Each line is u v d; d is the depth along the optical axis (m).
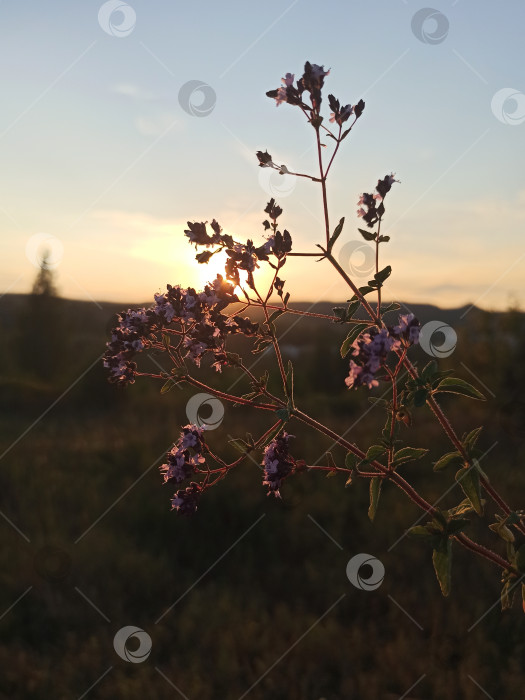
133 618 0.66
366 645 0.59
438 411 0.22
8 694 0.54
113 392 1.84
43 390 2.09
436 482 0.93
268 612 0.68
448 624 0.60
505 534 0.21
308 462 1.00
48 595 0.68
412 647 0.58
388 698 0.52
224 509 0.87
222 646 0.59
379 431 1.16
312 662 0.57
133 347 0.26
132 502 0.93
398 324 0.20
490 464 0.98
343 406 1.57
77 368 2.39
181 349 0.27
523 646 0.56
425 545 0.76
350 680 0.53
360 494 0.90
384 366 0.21
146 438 1.24
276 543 0.80
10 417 1.80
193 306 0.25
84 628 0.64
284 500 0.87
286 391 0.24
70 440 1.33
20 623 0.65
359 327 0.23
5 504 0.92
